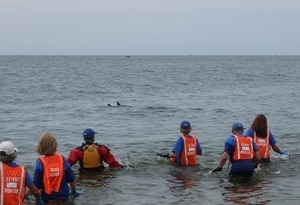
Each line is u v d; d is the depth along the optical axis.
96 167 11.02
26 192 8.39
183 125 11.70
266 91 42.09
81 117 23.00
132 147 14.82
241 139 10.55
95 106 28.28
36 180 8.36
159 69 99.94
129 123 20.98
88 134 11.03
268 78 65.81
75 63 147.00
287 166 11.70
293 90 43.38
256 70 96.62
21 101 30.94
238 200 8.86
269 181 10.30
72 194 8.94
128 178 10.59
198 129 19.19
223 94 38.59
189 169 11.42
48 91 39.47
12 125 19.92
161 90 42.88
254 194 9.27
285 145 14.98
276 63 164.50
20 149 14.47
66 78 60.59
